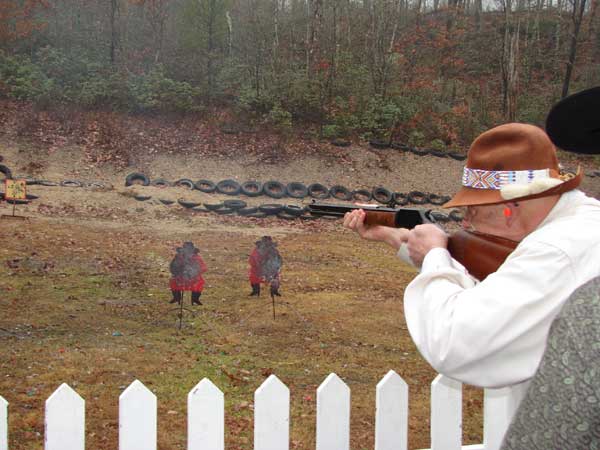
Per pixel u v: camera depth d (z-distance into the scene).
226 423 5.29
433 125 29.91
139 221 17.62
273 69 29.94
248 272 12.55
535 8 43.34
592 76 36.31
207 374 6.74
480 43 39.84
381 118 28.58
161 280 11.59
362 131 28.44
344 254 15.07
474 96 34.28
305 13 35.50
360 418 5.53
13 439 4.82
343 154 26.70
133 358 7.20
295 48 32.62
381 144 27.48
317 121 28.72
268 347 7.93
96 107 26.33
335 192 24.00
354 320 9.38
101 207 18.52
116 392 6.03
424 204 24.31
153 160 24.42
